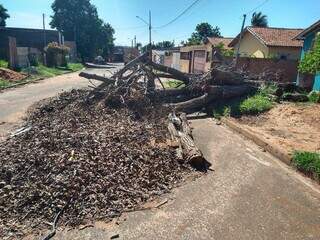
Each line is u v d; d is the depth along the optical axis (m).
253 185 6.35
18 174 5.83
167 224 4.92
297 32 27.56
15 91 17.73
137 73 12.70
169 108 11.89
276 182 6.52
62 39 51.78
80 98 12.01
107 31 73.75
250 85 14.47
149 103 11.76
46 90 18.52
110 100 11.36
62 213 5.01
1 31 43.84
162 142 8.25
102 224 4.84
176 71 13.88
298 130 9.93
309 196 5.98
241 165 7.37
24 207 5.05
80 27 64.00
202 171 6.95
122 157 6.71
